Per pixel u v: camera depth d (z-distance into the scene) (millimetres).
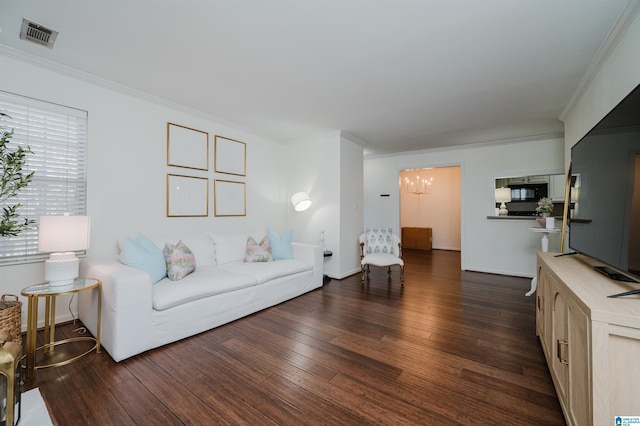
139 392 1604
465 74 2551
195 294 2355
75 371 1811
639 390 939
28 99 2354
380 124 3967
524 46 2109
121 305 1930
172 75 2598
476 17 1794
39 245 1927
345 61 2344
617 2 1647
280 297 3188
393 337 2322
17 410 1338
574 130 3150
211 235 3500
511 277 4551
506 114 3541
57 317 2561
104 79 2680
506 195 4855
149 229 3129
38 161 2418
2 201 2244
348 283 4133
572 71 2473
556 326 1583
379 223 6219
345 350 2105
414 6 1701
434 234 8195
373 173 6305
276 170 4797
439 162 5480
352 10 1737
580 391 1147
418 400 1542
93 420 1387
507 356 2008
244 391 1619
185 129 3461
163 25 1895
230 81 2711
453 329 2480
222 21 1849
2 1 1658
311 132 4406
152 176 3156
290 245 3902
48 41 2088
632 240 1240
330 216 4441
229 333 2406
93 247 2713
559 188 4480
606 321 981
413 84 2748
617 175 1389
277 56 2270
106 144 2803
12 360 1253
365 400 1544
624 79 1879
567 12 1736
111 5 1704
